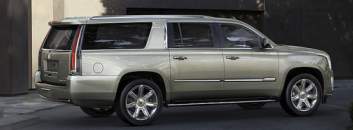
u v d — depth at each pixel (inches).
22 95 606.5
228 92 426.0
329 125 409.4
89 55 389.7
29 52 647.1
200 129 394.3
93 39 394.9
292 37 805.2
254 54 432.1
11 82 597.6
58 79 402.0
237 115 465.1
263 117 452.1
